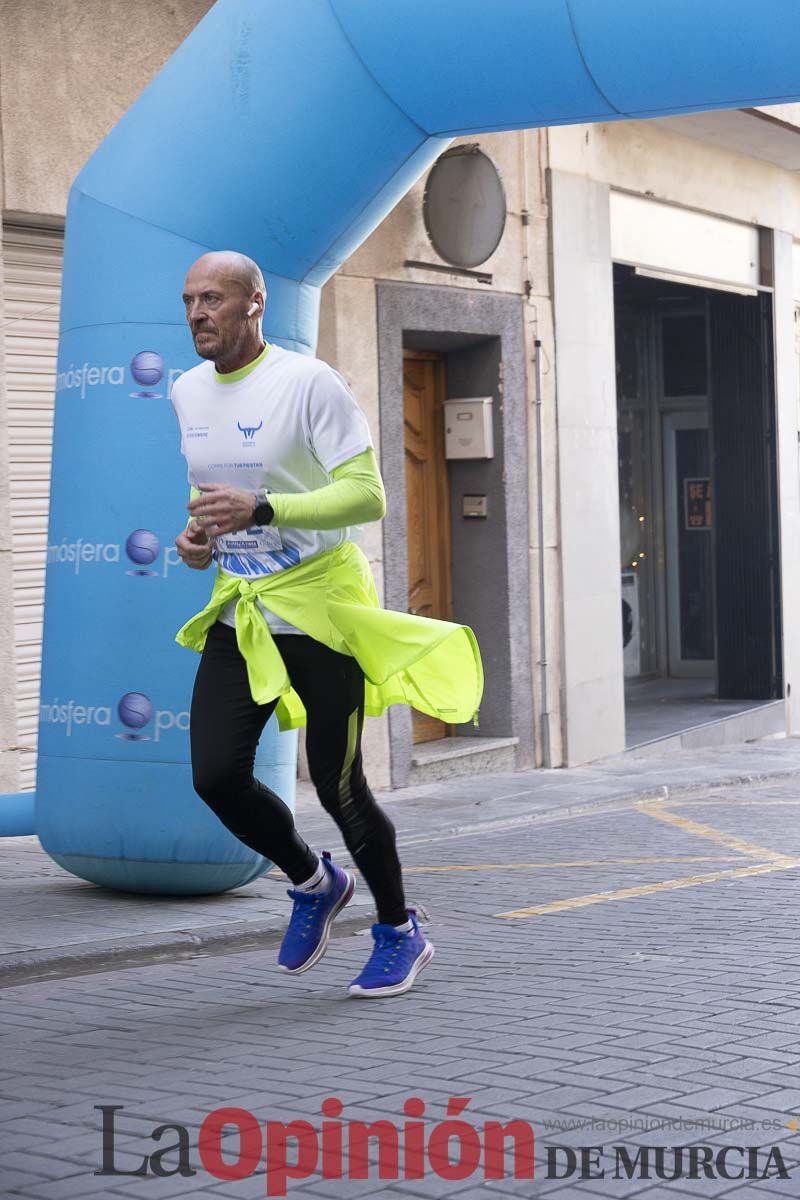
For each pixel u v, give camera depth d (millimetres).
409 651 6133
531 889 10000
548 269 17531
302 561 6168
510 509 16891
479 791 15297
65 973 7645
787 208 22688
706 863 10961
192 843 8820
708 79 7926
